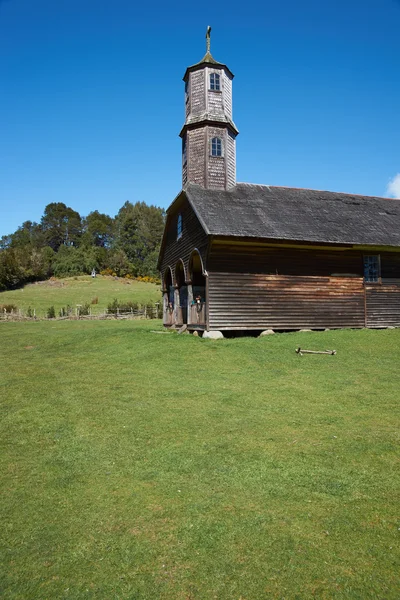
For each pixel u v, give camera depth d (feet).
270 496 19.95
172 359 50.42
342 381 40.45
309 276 68.64
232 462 23.45
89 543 16.94
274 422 29.63
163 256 91.71
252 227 63.52
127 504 19.62
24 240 505.25
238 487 20.83
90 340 67.51
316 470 22.36
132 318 150.00
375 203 87.51
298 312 67.46
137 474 22.48
